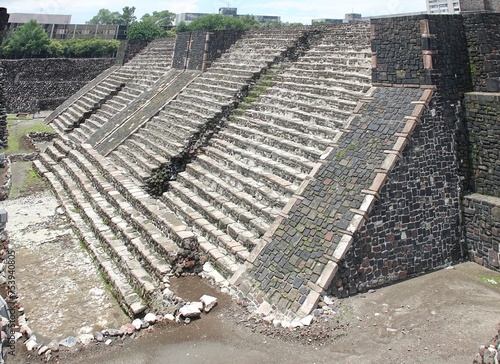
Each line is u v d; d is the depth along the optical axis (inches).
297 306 404.2
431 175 487.2
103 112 1279.5
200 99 906.7
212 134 790.5
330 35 910.4
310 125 633.0
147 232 559.8
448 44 508.7
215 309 418.0
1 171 928.9
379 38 551.2
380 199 450.0
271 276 442.3
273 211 530.6
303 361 339.6
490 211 480.1
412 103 497.0
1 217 470.6
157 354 355.9
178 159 751.1
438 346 347.3
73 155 969.5
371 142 496.7
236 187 622.5
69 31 3309.5
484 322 375.6
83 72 2130.9
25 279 532.7
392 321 385.4
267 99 778.8
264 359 344.5
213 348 360.8
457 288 440.8
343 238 432.1
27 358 355.6
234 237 530.9
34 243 639.8
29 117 1753.2
